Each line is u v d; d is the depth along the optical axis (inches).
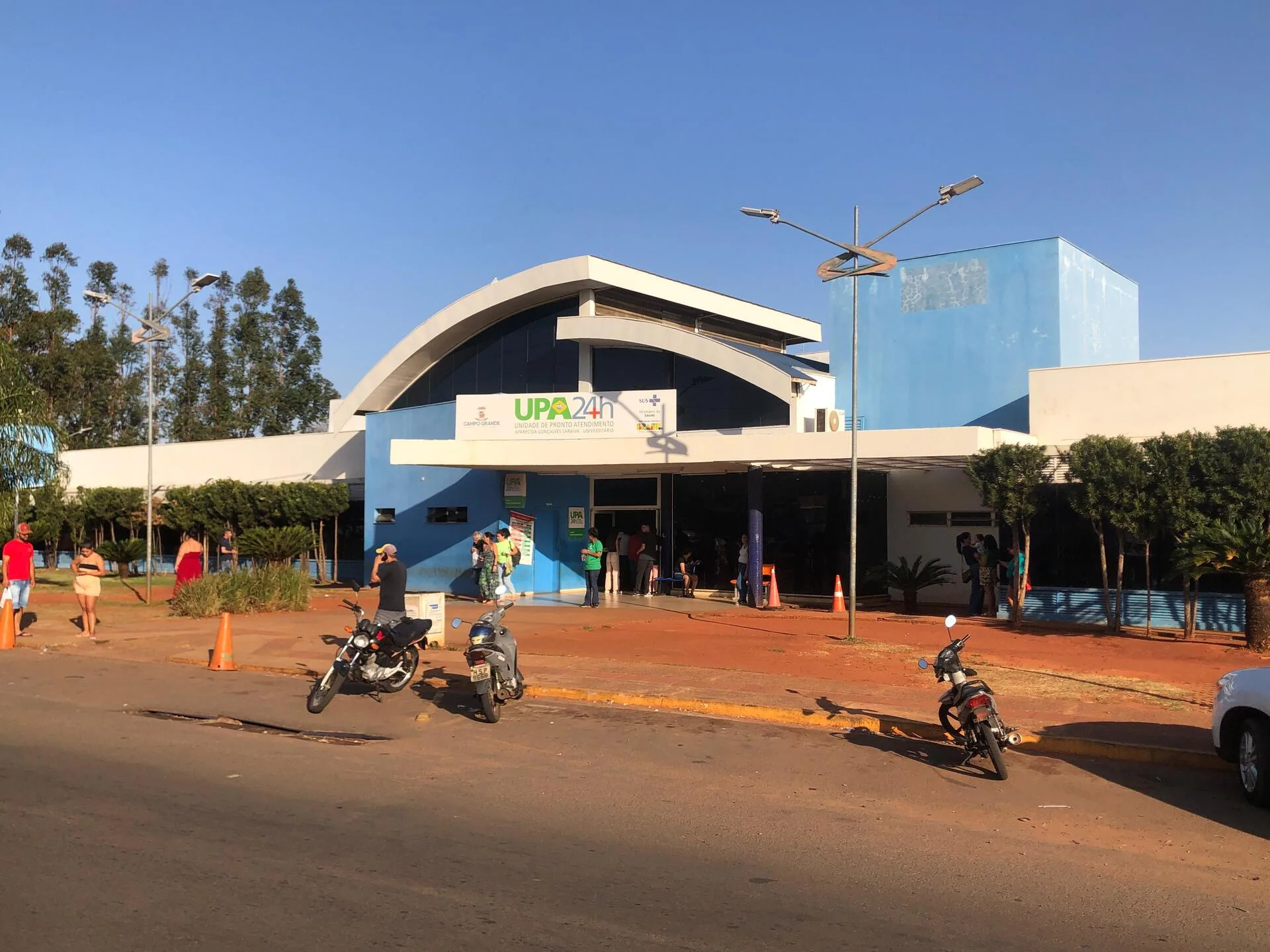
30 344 2230.6
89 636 685.3
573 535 1062.4
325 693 440.1
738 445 832.9
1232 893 231.8
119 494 1540.4
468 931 195.3
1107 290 1022.4
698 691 474.0
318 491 1238.9
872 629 732.7
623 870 237.0
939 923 208.2
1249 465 633.6
